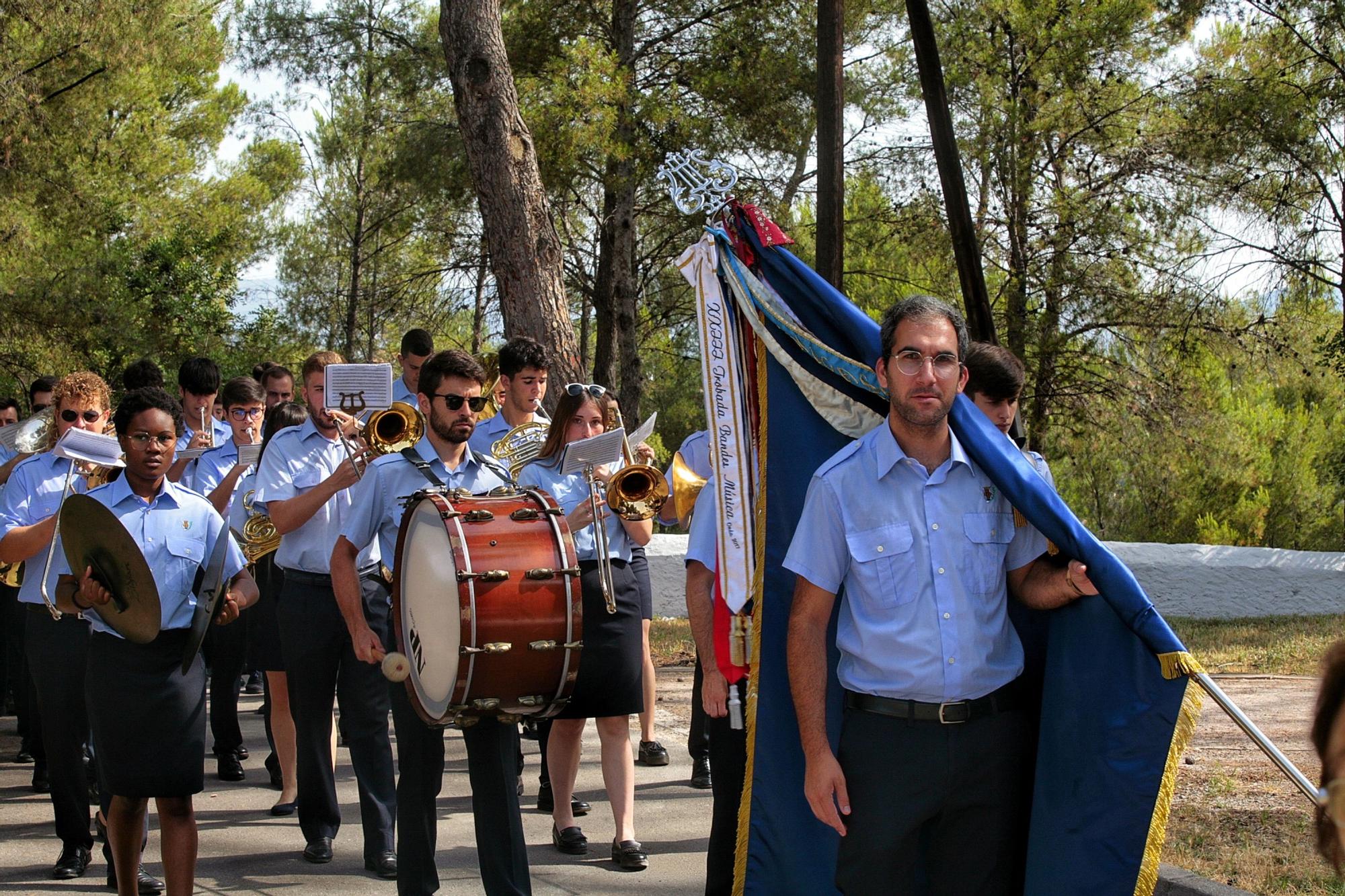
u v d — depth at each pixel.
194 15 23.23
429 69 22.36
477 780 4.83
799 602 3.56
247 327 29.97
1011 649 3.57
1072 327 19.55
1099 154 19.16
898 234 20.33
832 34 8.98
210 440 7.95
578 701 5.81
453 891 5.64
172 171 25.89
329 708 6.01
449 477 5.30
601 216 22.25
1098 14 18.02
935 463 3.58
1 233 18.09
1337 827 1.86
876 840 3.46
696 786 7.34
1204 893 4.95
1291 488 22.33
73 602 4.75
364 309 32.34
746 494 4.23
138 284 24.83
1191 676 3.35
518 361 6.54
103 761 4.71
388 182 24.06
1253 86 17.84
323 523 5.94
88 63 18.36
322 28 26.27
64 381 6.08
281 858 6.07
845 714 3.58
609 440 5.40
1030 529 3.61
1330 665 1.89
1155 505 22.64
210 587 4.77
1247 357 19.20
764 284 4.12
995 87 18.42
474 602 4.37
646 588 7.39
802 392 4.03
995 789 3.50
